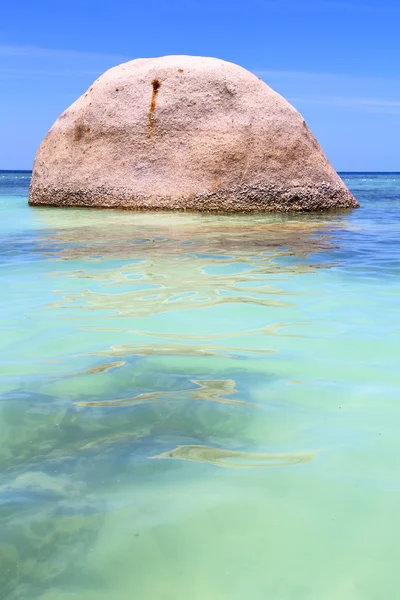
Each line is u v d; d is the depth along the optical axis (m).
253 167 9.16
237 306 3.52
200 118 9.37
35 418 2.01
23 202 11.98
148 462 1.73
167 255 5.23
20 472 1.67
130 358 2.62
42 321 3.21
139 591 1.23
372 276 4.41
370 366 2.56
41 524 1.44
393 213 9.42
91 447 1.82
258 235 6.56
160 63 9.84
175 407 2.11
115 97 9.77
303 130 9.65
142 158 9.46
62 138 10.22
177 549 1.36
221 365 2.54
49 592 1.23
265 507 1.51
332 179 9.93
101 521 1.45
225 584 1.25
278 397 2.21
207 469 1.69
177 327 3.10
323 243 5.99
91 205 9.74
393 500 1.55
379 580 1.26
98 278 4.29
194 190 9.18
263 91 9.57
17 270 4.58
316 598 1.21
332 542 1.38
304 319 3.27
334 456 1.77
